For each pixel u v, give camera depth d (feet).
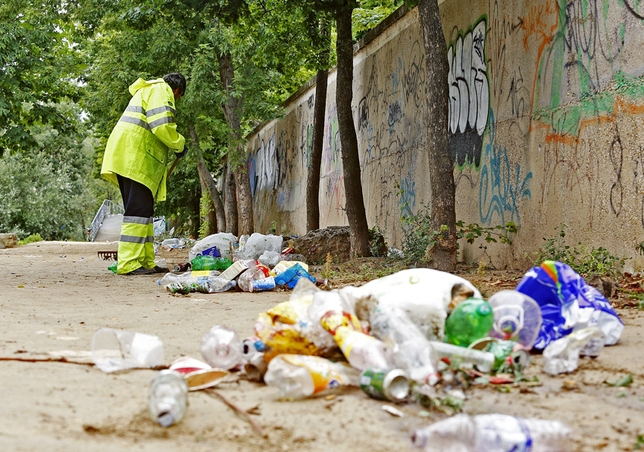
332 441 9.14
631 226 25.94
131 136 36.24
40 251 69.62
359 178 43.06
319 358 11.59
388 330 11.93
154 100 36.27
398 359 11.30
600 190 27.81
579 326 14.19
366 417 10.04
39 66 65.36
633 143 25.84
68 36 73.67
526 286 14.56
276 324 12.48
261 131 104.32
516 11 34.73
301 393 10.93
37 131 158.61
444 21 43.60
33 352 14.38
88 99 78.89
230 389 11.72
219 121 67.41
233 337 12.83
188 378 11.52
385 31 53.42
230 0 40.83
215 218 105.09
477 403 10.69
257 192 107.86
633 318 18.52
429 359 11.25
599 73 27.96
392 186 51.70
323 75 56.18
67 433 9.22
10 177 151.74
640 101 25.48
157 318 20.11
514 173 34.78
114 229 183.62
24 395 10.94
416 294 12.99
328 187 68.08
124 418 9.96
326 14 46.65
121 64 70.18
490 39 37.47
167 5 40.91
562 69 30.60
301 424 9.80
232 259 37.06
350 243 43.60
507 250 35.27
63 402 10.65
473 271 34.19
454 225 31.42
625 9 26.37
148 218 37.42
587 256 27.40
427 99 31.37
